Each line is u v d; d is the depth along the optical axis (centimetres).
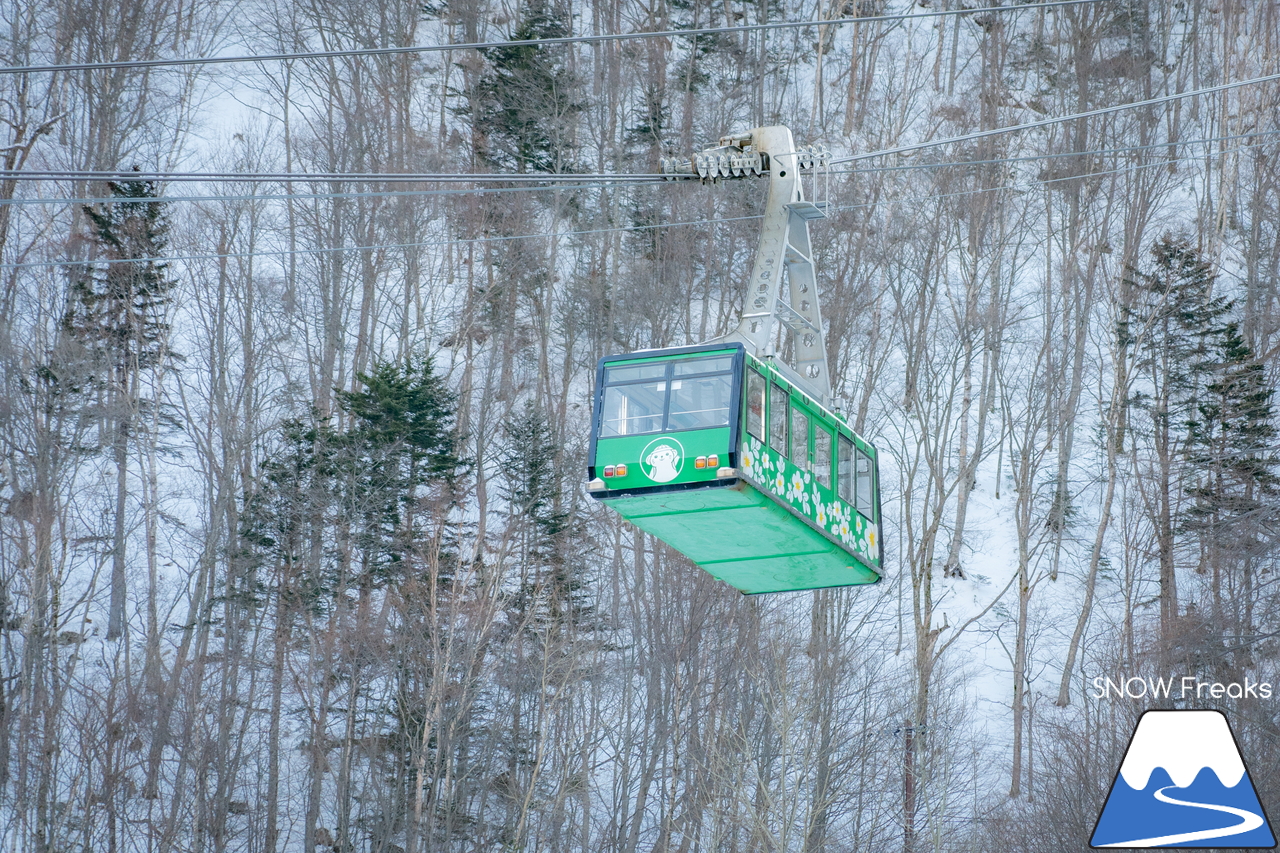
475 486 9069
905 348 11300
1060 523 9831
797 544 3784
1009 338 10856
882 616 9294
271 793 7312
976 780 7944
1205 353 9769
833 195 11562
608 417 3544
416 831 6544
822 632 8306
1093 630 9275
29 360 9262
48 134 11931
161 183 11238
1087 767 6894
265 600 8056
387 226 11375
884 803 7375
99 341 9744
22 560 8162
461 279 11831
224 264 10006
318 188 11400
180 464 9956
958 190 11738
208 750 7250
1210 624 7894
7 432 8794
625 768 7100
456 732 7219
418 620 7650
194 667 7856
